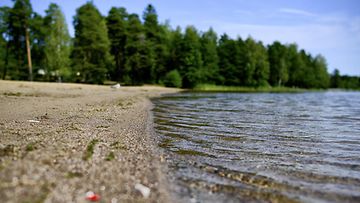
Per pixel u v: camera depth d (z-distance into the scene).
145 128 15.58
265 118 21.53
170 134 14.29
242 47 97.75
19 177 6.57
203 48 90.56
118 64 82.25
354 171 8.95
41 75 70.75
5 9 64.19
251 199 6.67
